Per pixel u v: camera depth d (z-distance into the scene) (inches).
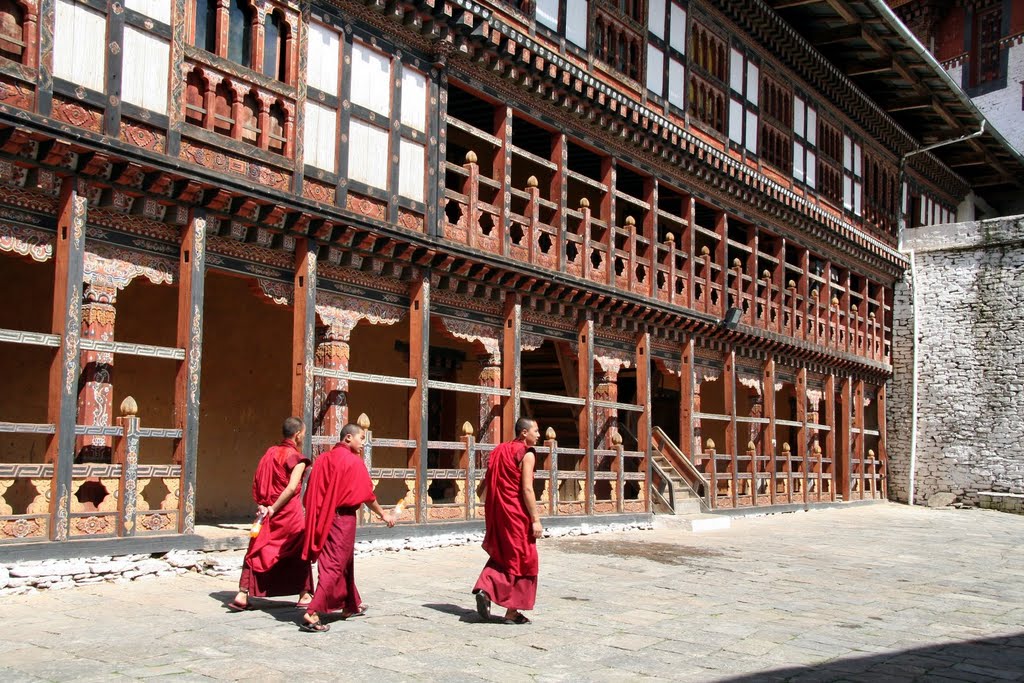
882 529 881.5
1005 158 1423.5
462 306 619.2
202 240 450.3
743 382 940.6
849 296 1160.8
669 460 858.8
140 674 260.1
